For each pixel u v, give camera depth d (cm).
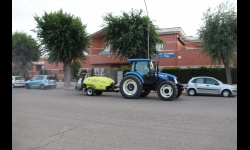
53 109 914
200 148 445
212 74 2359
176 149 441
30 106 998
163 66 2895
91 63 3453
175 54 2831
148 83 1307
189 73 2484
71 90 2056
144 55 2070
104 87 1463
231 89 1434
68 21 2194
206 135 532
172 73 2572
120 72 2619
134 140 499
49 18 2158
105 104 1057
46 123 666
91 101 1175
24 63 3269
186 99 1296
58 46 2177
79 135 542
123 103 1094
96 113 821
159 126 621
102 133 557
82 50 2352
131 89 1323
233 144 467
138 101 1179
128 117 746
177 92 1221
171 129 589
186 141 488
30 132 570
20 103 1098
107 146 462
